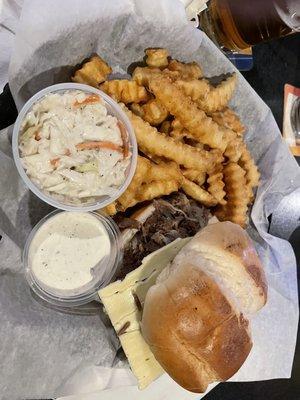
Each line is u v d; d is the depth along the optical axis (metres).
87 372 0.20
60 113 0.18
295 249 0.27
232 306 0.19
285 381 0.27
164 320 0.18
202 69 0.23
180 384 0.19
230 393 0.26
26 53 0.19
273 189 0.24
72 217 0.20
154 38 0.21
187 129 0.21
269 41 0.25
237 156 0.22
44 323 0.19
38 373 0.19
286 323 0.24
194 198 0.22
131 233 0.21
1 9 0.18
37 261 0.19
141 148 0.21
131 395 0.21
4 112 0.20
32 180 0.18
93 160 0.19
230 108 0.23
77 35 0.20
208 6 0.24
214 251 0.19
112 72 0.22
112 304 0.20
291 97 0.26
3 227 0.20
